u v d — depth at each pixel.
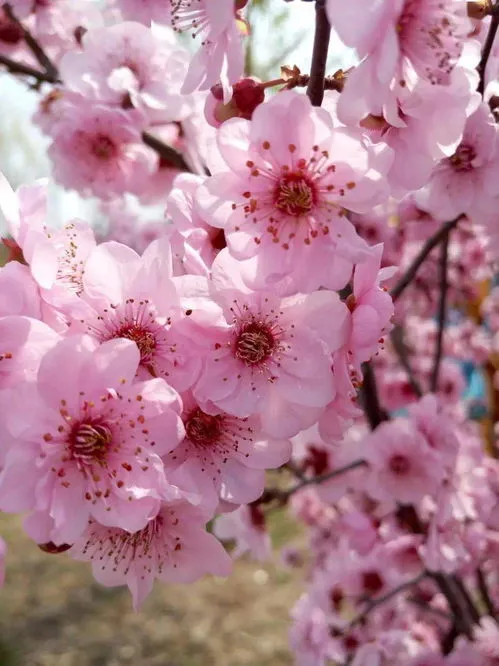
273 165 0.10
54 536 0.10
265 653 0.51
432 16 0.11
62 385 0.10
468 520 0.23
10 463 0.10
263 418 0.11
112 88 0.20
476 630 0.22
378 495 0.20
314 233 0.11
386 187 0.10
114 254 0.10
